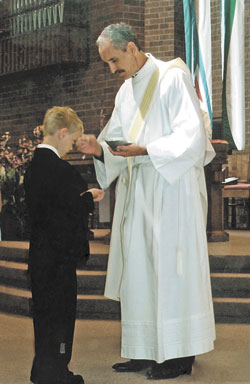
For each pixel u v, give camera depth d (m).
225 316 3.83
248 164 6.92
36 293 2.72
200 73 5.07
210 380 2.83
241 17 5.27
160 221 2.88
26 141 3.98
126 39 2.89
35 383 2.74
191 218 2.92
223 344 3.33
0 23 3.89
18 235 4.34
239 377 2.86
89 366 2.97
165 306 2.85
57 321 2.72
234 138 5.57
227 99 5.52
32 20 3.86
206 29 5.02
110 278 3.10
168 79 2.92
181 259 2.88
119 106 3.08
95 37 3.89
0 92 3.94
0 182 4.29
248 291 4.07
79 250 2.69
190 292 2.89
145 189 2.94
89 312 3.83
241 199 6.98
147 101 2.95
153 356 2.87
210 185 5.25
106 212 3.62
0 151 4.05
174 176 2.83
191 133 2.81
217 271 4.26
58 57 3.85
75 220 2.67
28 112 3.94
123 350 2.94
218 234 5.19
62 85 3.89
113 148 2.84
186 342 2.86
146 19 6.40
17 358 3.05
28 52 3.90
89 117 3.88
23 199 4.31
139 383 2.79
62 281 2.70
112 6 3.76
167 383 2.81
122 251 2.99
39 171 2.67
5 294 3.88
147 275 2.92
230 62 5.43
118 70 2.96
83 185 2.72
